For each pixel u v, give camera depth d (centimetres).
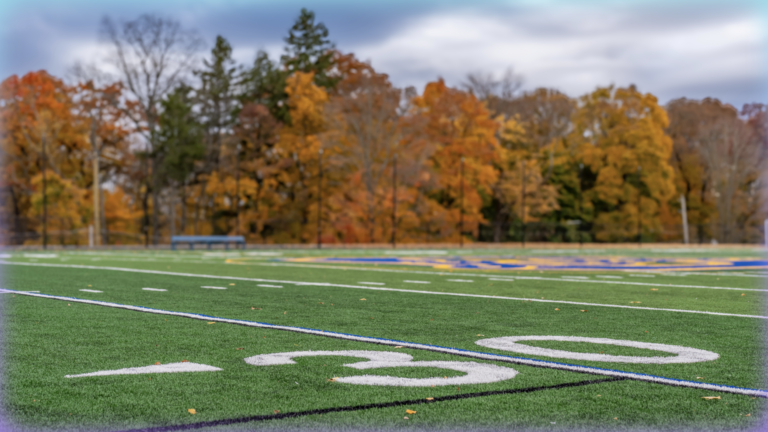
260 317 1090
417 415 527
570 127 8169
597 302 1344
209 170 6788
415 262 2905
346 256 3550
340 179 6706
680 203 8100
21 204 6725
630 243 7106
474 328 987
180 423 504
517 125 7444
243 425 501
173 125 6259
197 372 674
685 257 3706
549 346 837
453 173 6869
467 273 2209
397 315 1127
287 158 6594
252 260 3019
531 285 1747
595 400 575
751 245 6750
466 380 643
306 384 625
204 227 7138
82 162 6788
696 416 530
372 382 633
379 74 6988
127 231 6950
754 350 813
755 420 520
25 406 550
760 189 7900
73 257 3238
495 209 7625
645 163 7425
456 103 6925
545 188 7081
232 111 6988
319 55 7719
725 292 1584
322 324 1018
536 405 557
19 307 1198
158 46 6178
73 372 674
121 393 591
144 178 6600
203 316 1088
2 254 3622
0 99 6400
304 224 6719
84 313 1122
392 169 6425
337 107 6347
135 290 1532
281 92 7012
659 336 920
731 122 7825
